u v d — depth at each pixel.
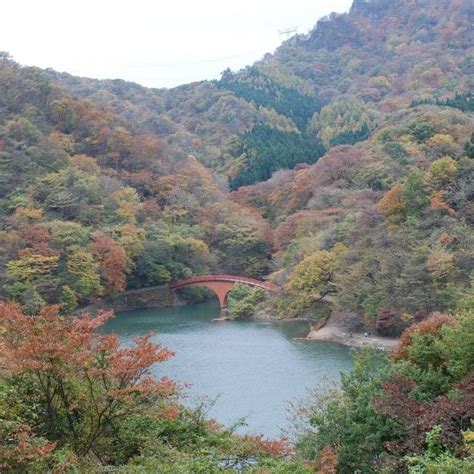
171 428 16.64
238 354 43.81
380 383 18.88
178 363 41.06
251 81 182.75
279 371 38.31
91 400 13.91
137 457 14.15
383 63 185.12
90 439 13.85
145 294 75.38
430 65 150.12
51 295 60.38
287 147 121.12
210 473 13.82
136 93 174.75
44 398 13.91
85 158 84.38
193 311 70.88
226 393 33.44
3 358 13.16
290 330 54.09
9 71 96.62
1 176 71.88
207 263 82.38
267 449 16.39
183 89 185.88
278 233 78.81
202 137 146.00
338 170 84.62
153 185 91.56
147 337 14.66
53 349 12.41
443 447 15.22
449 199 51.84
